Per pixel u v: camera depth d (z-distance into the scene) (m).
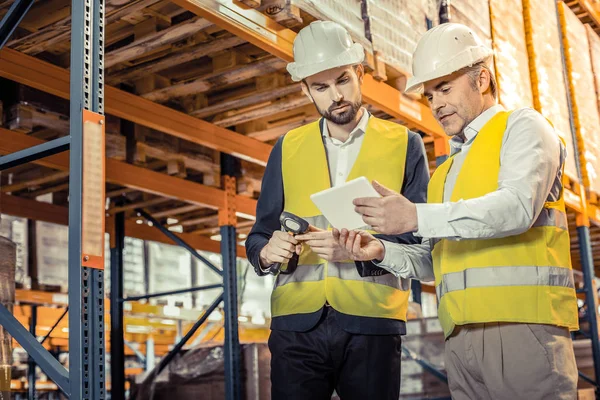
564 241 2.56
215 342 7.04
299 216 3.29
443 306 2.67
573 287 2.54
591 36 9.27
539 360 2.39
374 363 3.14
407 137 3.38
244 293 12.74
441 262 2.67
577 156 8.15
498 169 2.53
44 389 8.94
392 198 2.43
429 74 2.64
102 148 2.87
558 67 8.05
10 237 7.68
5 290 3.76
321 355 3.16
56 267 8.14
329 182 3.29
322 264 3.21
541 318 2.41
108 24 4.78
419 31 5.48
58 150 2.94
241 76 5.36
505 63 6.55
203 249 9.16
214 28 4.89
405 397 7.28
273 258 3.04
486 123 2.65
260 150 6.54
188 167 6.79
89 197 2.77
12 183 7.03
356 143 3.36
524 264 2.46
